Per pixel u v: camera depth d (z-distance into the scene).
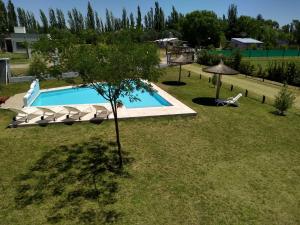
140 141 12.66
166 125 14.73
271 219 7.88
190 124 15.04
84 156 11.10
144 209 8.11
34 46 9.27
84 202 8.34
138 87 9.23
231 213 8.07
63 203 8.27
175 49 50.19
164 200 8.55
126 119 15.18
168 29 106.56
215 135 13.68
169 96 20.66
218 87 19.23
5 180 9.38
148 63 8.80
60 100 20.70
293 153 12.05
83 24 91.25
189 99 20.44
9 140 12.34
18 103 18.11
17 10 95.44
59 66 9.09
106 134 13.28
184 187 9.24
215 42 92.44
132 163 10.70
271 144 12.90
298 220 7.87
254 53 57.78
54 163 10.52
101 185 9.21
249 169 10.56
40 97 20.97
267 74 32.97
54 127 13.91
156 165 10.61
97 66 8.30
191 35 93.31
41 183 9.24
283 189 9.33
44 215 7.76
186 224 7.58
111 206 8.19
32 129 13.59
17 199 8.41
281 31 132.62
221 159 11.26
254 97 22.11
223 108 18.36
